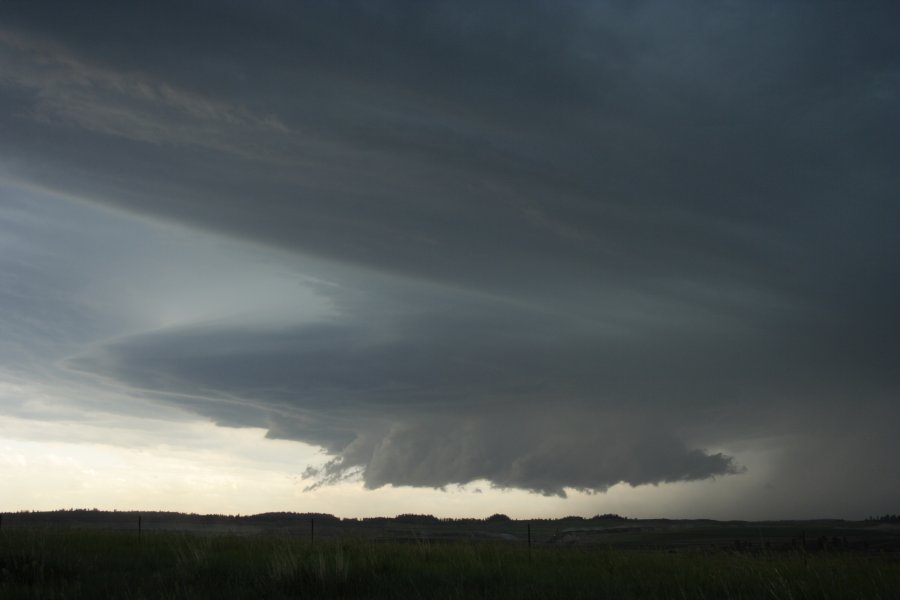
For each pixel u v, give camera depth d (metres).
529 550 19.25
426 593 11.93
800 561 16.36
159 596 11.26
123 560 15.82
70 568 13.55
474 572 14.41
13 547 15.80
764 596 11.73
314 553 16.11
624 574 14.69
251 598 11.43
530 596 11.82
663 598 11.68
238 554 17.34
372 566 14.53
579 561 17.58
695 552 20.30
